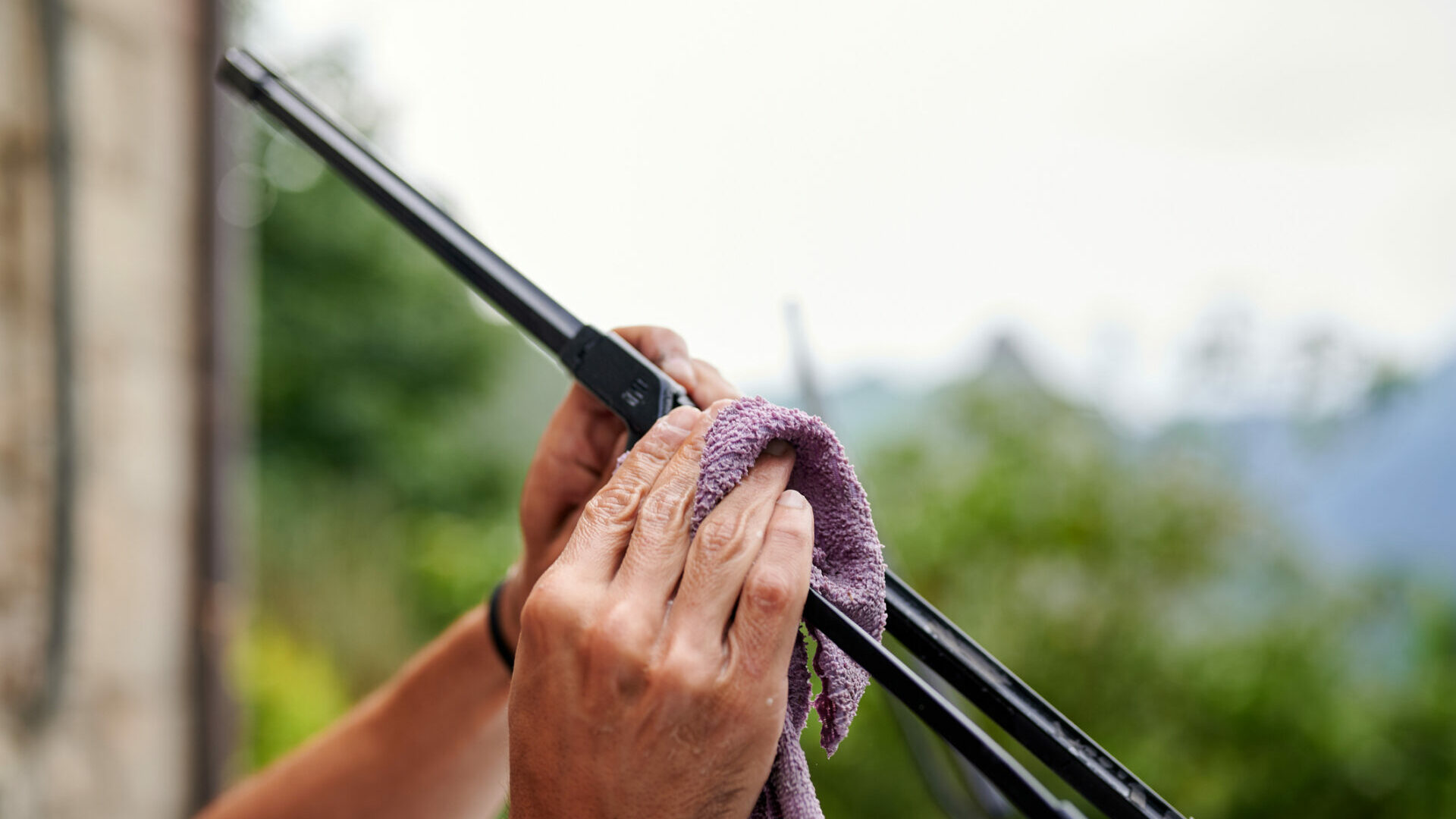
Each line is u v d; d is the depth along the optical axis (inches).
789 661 13.1
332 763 29.0
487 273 21.0
